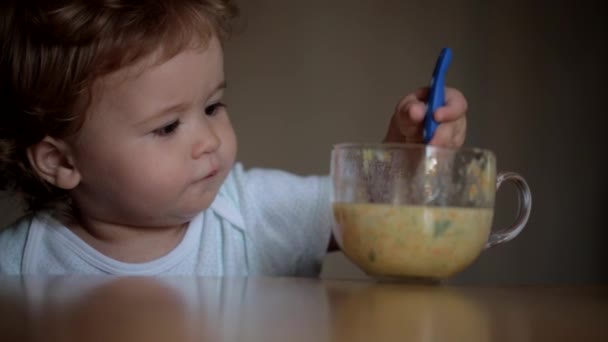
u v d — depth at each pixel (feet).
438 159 2.28
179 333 1.11
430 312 1.49
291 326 1.22
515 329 1.29
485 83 7.47
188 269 3.92
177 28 3.16
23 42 3.39
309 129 7.52
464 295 1.91
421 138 3.01
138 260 3.84
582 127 7.49
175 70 3.13
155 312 1.37
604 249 7.45
